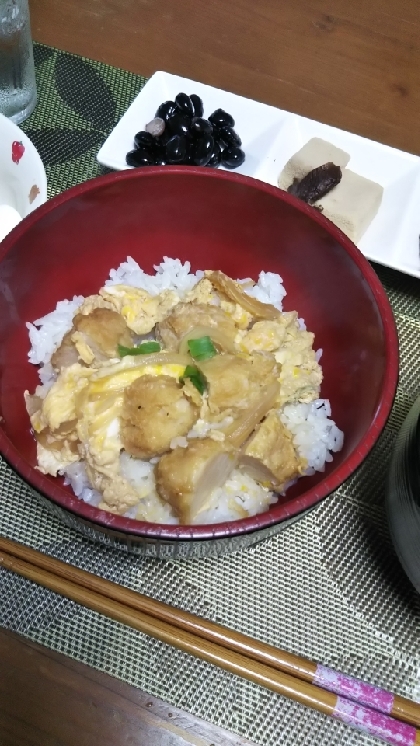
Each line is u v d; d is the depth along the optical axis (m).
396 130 0.37
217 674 0.24
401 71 0.39
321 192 0.33
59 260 0.27
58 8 0.38
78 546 0.26
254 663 0.23
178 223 0.28
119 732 0.23
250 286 0.29
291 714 0.23
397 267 0.32
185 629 0.23
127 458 0.25
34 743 0.22
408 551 0.23
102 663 0.24
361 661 0.24
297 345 0.27
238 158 0.35
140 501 0.25
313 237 0.26
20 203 0.29
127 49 0.38
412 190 0.34
